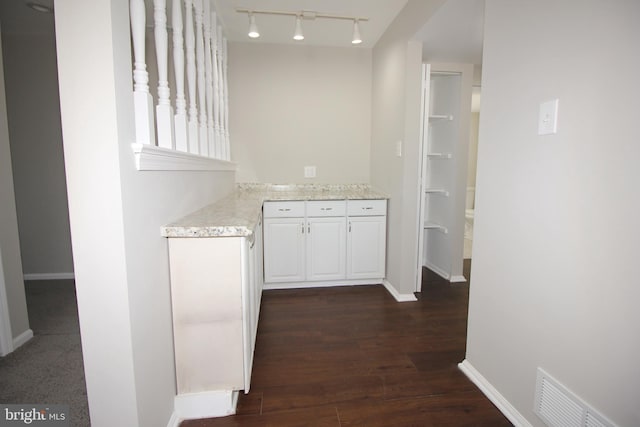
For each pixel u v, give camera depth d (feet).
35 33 9.96
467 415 4.77
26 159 10.35
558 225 3.83
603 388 3.36
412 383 5.48
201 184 6.23
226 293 4.58
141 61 3.72
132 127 3.39
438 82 10.94
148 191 3.80
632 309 3.08
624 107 3.07
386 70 9.66
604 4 3.21
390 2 7.98
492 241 5.02
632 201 3.04
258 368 5.86
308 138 11.11
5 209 6.34
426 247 12.07
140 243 3.58
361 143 11.34
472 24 7.14
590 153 3.41
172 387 4.57
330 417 4.73
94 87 3.02
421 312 8.25
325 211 9.68
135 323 3.42
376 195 9.97
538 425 4.22
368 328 7.39
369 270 10.03
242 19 8.80
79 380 5.50
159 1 4.40
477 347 5.48
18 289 6.60
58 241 10.73
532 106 4.16
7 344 6.26
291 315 8.05
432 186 11.51
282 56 10.77
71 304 8.71
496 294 4.97
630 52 3.00
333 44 10.71
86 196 3.12
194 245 4.46
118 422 3.39
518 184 4.45
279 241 9.61
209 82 7.01
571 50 3.59
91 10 2.97
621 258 3.15
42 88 10.19
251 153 10.96
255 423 4.62
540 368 4.16
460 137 9.98
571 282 3.68
